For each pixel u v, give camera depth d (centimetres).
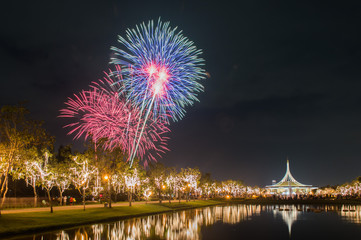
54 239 3728
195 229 4925
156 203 9862
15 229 4066
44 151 5688
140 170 8900
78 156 6181
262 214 7806
